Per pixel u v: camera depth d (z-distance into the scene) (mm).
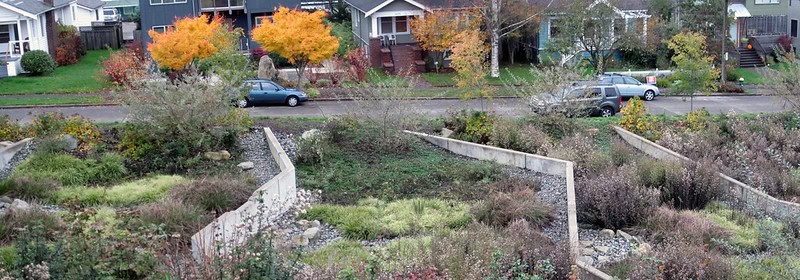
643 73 37719
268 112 28594
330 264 11906
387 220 15312
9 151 19703
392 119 21703
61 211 14711
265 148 21375
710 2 41625
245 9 42938
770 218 14508
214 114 20344
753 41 45219
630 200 15406
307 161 19969
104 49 46219
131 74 27750
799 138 23453
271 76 33750
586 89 24781
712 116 26312
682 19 42000
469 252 12273
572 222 14828
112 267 10648
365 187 18281
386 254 12734
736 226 15406
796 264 12250
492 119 23844
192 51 31578
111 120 26406
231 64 31234
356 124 21875
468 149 21391
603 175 17312
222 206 15586
